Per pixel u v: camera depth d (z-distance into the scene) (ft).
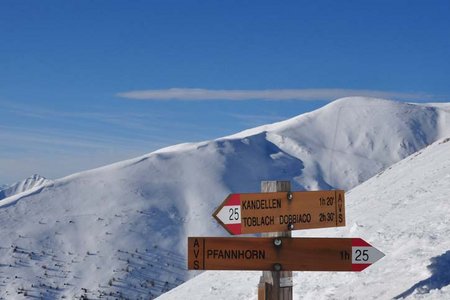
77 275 606.55
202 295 61.31
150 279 602.03
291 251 24.49
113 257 647.97
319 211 25.80
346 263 24.57
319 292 39.83
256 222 24.44
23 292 561.02
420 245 41.60
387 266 38.88
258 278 58.03
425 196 67.77
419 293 30.63
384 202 78.64
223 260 24.08
